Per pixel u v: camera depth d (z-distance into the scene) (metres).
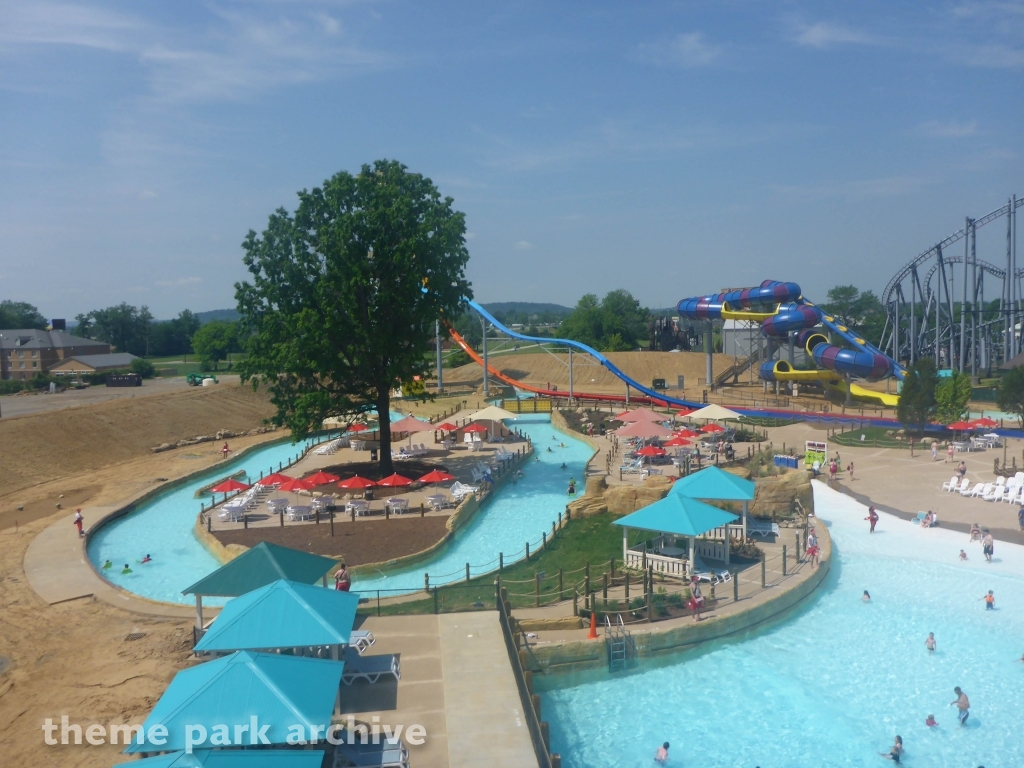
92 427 79.12
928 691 26.88
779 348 117.62
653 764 22.80
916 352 132.38
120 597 34.31
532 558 39.59
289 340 55.34
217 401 102.50
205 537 44.38
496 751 20.53
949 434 73.19
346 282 52.72
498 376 126.69
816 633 31.78
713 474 40.91
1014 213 117.12
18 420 73.50
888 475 59.12
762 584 33.59
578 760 23.09
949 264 124.81
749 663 29.22
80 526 44.84
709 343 121.75
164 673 25.95
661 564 36.19
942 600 35.09
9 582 36.72
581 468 65.31
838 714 25.44
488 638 28.11
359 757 19.27
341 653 24.81
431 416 98.75
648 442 70.12
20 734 21.98
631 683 27.89
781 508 45.75
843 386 101.50
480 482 55.72
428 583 34.66
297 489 49.41
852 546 43.12
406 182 58.00
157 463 72.69
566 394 114.62
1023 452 65.25
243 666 18.69
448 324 61.88
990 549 40.06
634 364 149.75
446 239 55.97
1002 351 155.00
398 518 47.25
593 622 28.56
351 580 37.06
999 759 22.73
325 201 55.84
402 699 23.45
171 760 15.82
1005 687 27.00
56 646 28.70
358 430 79.31
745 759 22.94
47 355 171.38
